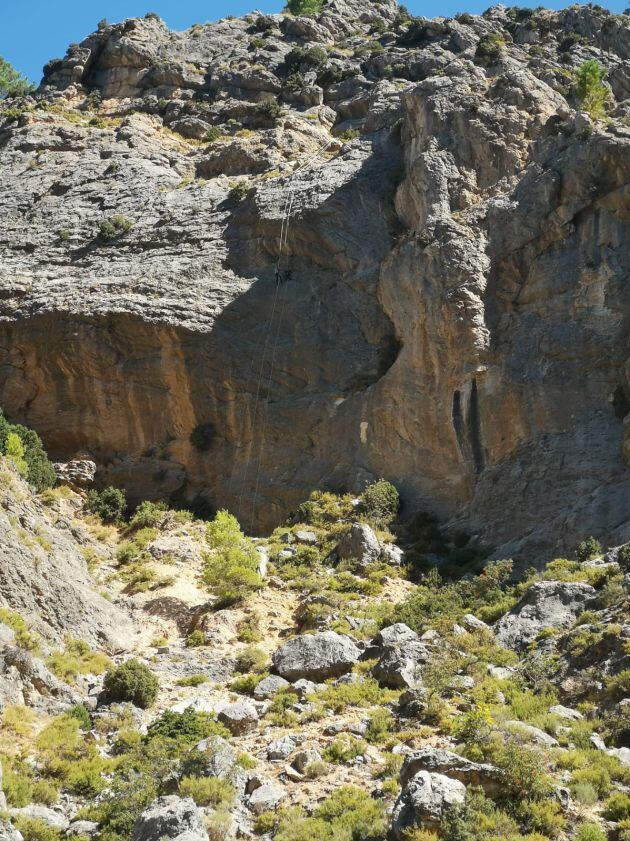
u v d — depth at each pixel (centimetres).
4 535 3444
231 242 5881
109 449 5534
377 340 5322
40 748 2675
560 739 2591
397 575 4278
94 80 8300
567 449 4575
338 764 2553
